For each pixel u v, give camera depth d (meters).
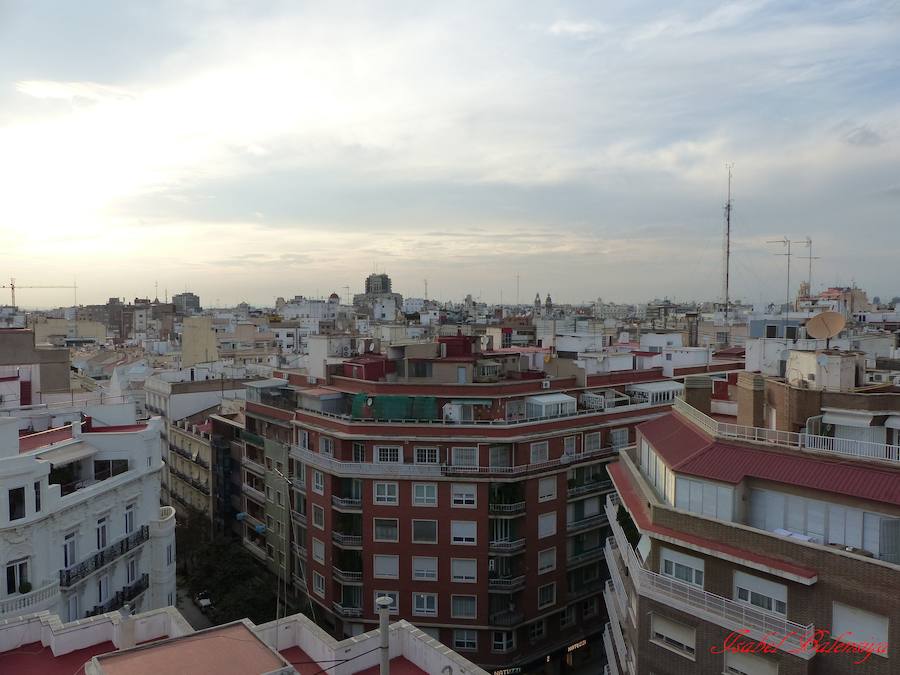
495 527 61.31
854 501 28.03
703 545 30.89
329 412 67.50
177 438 99.50
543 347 97.00
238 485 84.88
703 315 186.88
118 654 22.73
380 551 61.25
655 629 33.12
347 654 27.12
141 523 50.34
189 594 73.31
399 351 71.38
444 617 60.66
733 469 31.77
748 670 29.30
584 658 67.75
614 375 72.69
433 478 60.12
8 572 38.81
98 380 118.50
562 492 64.06
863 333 103.69
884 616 25.53
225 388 107.69
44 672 27.92
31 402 65.75
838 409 32.34
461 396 62.56
